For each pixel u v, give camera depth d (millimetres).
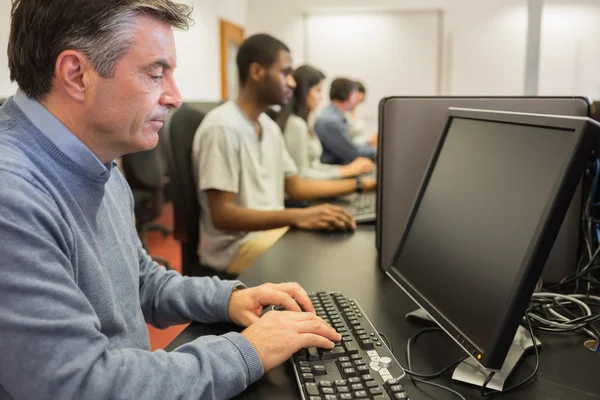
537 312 897
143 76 677
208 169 1739
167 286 962
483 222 745
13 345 554
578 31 2031
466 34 6410
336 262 1271
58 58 650
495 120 780
